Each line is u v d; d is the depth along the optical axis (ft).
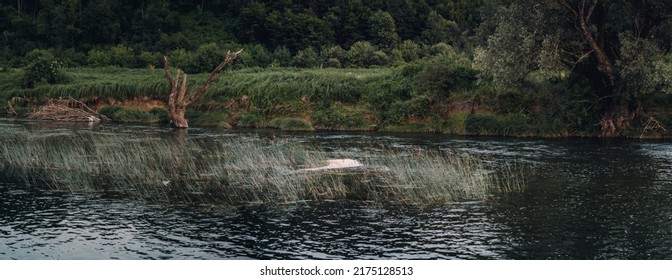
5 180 65.98
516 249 41.09
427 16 284.61
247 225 47.24
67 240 43.01
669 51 127.24
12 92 176.96
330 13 275.18
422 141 111.34
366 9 272.31
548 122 125.39
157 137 112.78
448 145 104.06
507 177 69.77
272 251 40.47
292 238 43.57
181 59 232.12
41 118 155.33
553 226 47.26
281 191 58.44
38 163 76.59
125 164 74.79
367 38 268.41
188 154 86.63
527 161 83.35
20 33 293.64
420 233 45.03
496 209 53.21
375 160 80.43
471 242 42.75
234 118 151.23
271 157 79.97
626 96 119.24
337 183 64.03
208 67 205.16
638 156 89.51
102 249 40.86
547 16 116.57
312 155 81.82
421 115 137.90
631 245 42.11
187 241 42.80
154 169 72.74
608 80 121.60
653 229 46.37
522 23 117.19
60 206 53.62
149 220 48.75
